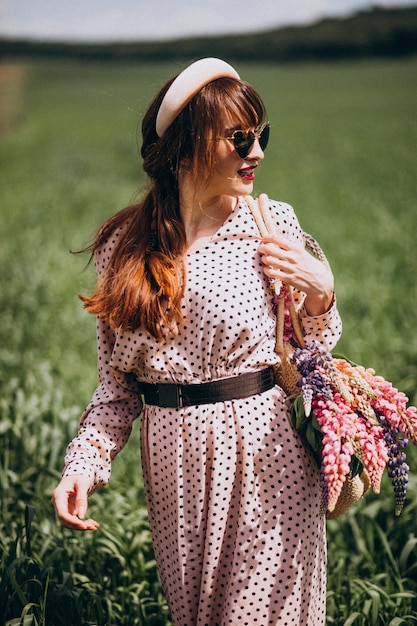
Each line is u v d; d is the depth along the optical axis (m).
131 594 3.79
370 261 12.33
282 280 2.75
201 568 2.81
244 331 2.69
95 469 2.83
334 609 3.73
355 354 7.52
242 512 2.71
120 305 2.75
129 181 25.66
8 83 90.19
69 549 4.09
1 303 10.34
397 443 2.72
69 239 15.25
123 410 3.00
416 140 37.69
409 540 4.02
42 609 3.15
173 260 2.73
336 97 65.75
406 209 17.94
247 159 2.72
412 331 8.33
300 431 2.79
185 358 2.74
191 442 2.73
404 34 94.06
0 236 15.95
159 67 103.62
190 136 2.73
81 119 58.38
